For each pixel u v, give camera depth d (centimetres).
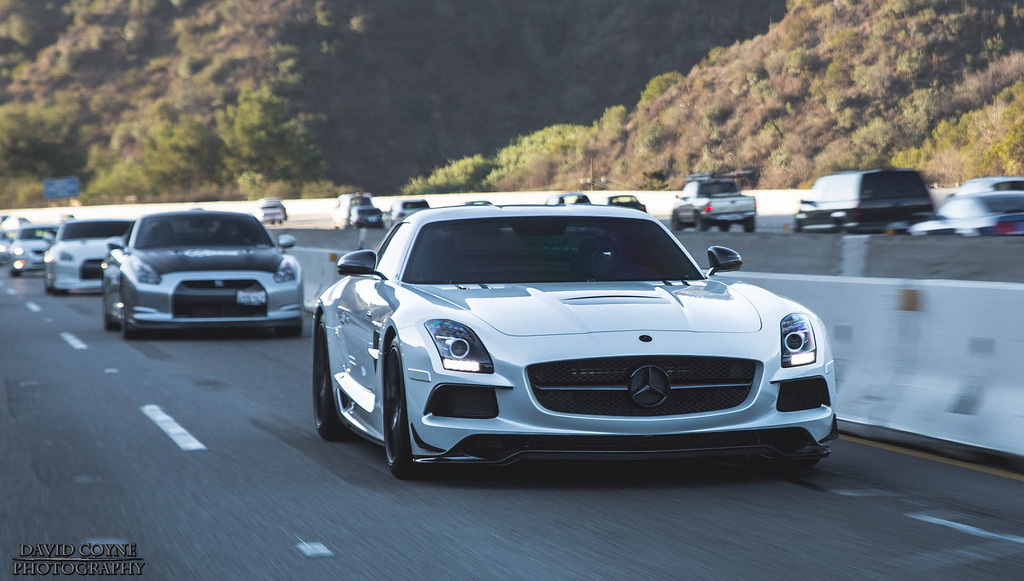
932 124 9212
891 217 3528
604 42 15825
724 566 539
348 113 15612
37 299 2653
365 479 746
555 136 13425
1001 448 790
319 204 10919
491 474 755
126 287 1670
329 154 15000
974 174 8169
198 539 602
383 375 764
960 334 844
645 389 679
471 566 545
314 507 669
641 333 691
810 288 999
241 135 13900
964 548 570
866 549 568
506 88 15988
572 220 861
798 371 701
